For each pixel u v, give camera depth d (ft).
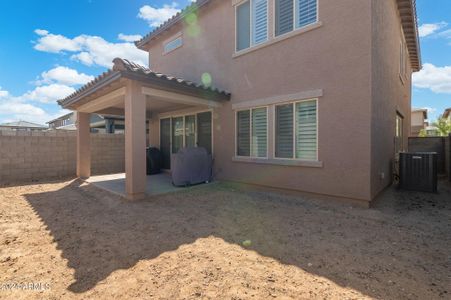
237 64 26.68
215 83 29.35
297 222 15.17
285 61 22.29
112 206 19.12
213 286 8.45
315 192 20.45
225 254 10.93
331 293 7.98
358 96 17.90
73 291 8.19
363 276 9.02
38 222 15.47
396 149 29.43
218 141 28.86
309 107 20.97
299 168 21.49
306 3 21.15
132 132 20.39
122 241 12.42
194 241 12.41
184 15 31.91
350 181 18.43
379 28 19.85
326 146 19.69
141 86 20.80
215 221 15.53
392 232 13.38
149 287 8.40
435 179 22.38
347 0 18.44
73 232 13.71
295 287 8.34
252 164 25.20
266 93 23.81
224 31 28.25
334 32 19.15
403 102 35.88
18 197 22.33
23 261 10.33
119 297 7.86
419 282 8.59
